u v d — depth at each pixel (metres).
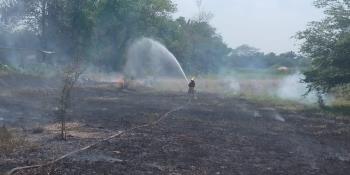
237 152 14.01
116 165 11.63
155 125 18.88
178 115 22.70
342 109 29.00
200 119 21.52
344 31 31.39
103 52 67.12
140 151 13.48
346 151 15.13
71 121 19.16
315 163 13.10
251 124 20.61
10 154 12.40
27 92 31.19
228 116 23.33
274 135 17.69
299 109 28.89
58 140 14.70
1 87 32.91
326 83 31.41
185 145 14.68
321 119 23.95
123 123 19.08
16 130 16.27
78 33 62.78
